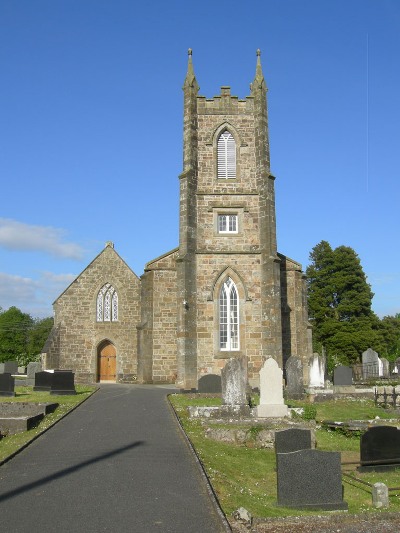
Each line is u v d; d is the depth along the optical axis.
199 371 34.84
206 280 35.94
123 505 10.95
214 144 37.78
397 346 68.88
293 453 12.52
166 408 24.12
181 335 34.94
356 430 20.19
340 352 65.50
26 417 19.69
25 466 13.87
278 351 34.78
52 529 9.68
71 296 50.47
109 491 11.83
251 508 11.70
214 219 36.75
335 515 11.68
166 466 13.91
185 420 21.03
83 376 49.12
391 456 15.62
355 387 32.53
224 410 22.08
